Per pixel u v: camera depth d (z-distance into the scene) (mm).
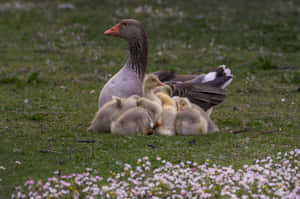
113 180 7676
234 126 12195
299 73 18375
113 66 20250
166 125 10836
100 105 12148
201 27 28016
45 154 9375
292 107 14375
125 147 9727
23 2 38094
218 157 9141
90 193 7430
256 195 7145
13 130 11156
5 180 8031
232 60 21578
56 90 16438
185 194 7387
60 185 7668
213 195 7340
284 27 27750
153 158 9039
